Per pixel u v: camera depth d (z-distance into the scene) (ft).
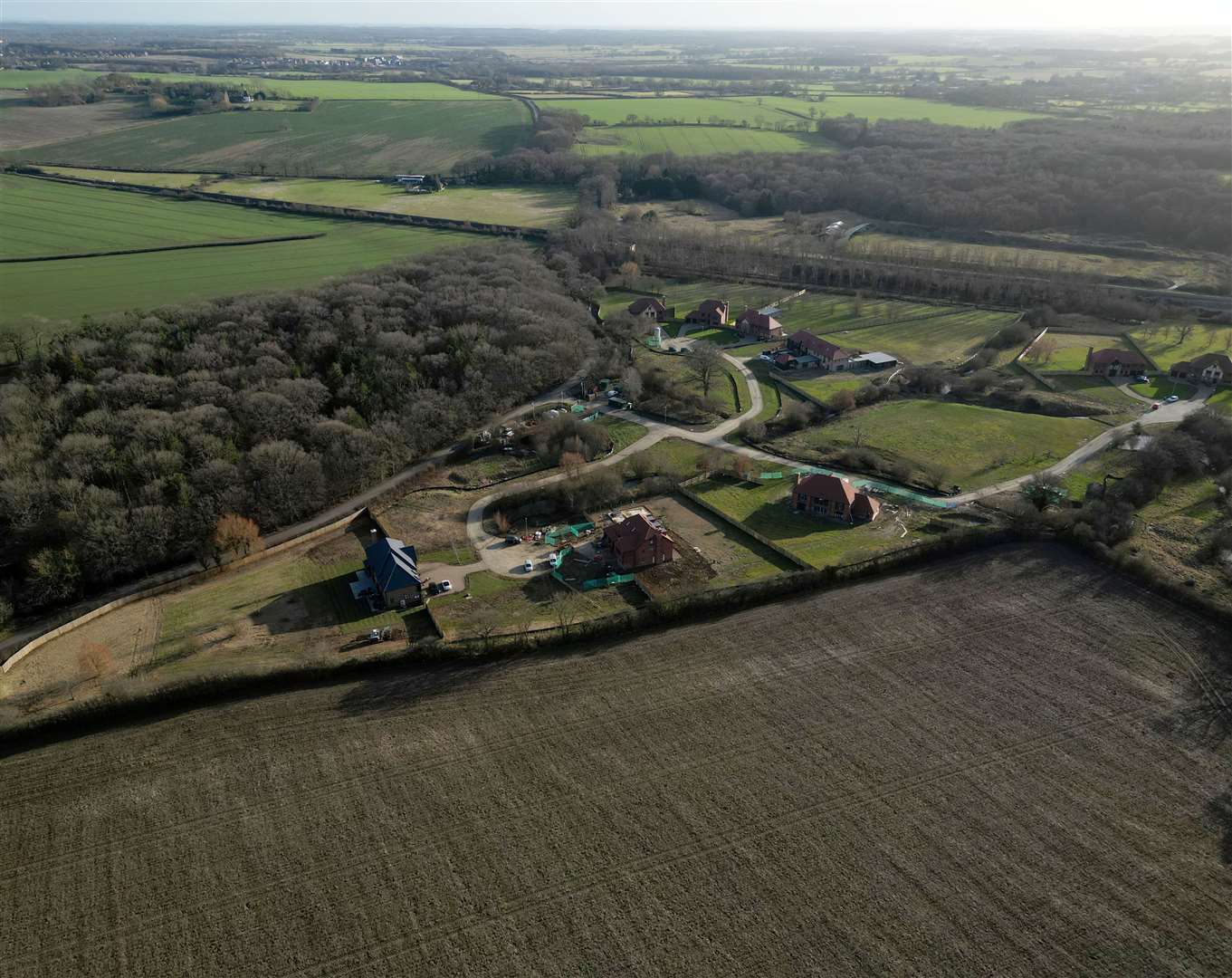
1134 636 260.01
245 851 189.06
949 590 283.59
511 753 216.33
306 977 162.71
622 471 385.70
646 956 165.89
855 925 171.53
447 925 172.35
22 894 179.63
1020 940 168.55
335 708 232.73
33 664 258.57
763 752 216.33
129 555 304.50
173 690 232.53
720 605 274.98
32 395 374.43
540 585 300.40
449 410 420.77
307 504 347.56
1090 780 207.21
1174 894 178.09
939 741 219.61
